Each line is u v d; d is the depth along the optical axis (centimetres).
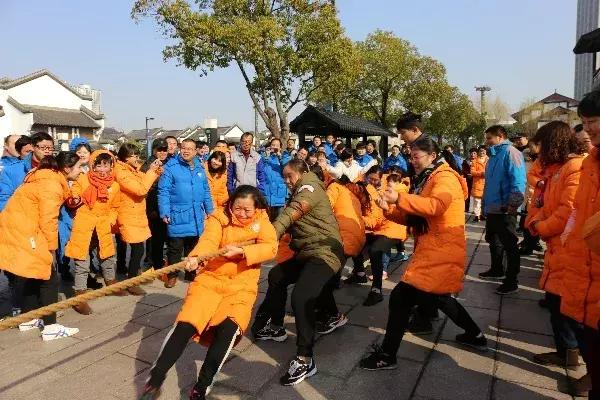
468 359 351
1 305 505
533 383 314
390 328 330
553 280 321
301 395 302
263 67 1567
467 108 3438
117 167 527
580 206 260
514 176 488
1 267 376
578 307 261
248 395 302
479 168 1044
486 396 299
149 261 671
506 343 380
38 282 404
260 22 1421
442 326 419
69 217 562
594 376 224
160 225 609
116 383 321
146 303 494
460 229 323
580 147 343
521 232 891
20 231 376
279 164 865
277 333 388
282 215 342
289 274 380
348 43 1590
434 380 320
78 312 462
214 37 1417
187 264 270
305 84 1670
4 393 308
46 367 346
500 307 467
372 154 1175
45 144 493
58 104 3978
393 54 2656
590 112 225
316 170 456
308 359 322
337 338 395
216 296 292
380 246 483
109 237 519
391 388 310
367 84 2752
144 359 359
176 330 271
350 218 438
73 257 476
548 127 351
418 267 323
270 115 1684
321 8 1559
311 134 1539
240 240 309
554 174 336
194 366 344
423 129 378
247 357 358
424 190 329
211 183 659
